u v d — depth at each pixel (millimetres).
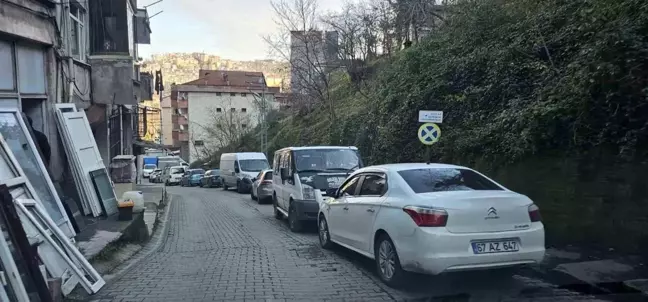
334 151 13375
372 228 7125
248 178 29234
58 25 12320
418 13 24703
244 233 12883
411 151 15648
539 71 10820
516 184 9633
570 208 8289
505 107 11477
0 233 4879
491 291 6359
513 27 12922
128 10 17516
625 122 7484
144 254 9766
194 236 12727
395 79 19641
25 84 10742
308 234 12211
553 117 8609
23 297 4711
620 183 7418
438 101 14781
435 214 5887
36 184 7941
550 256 7730
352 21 29172
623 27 7492
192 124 81812
